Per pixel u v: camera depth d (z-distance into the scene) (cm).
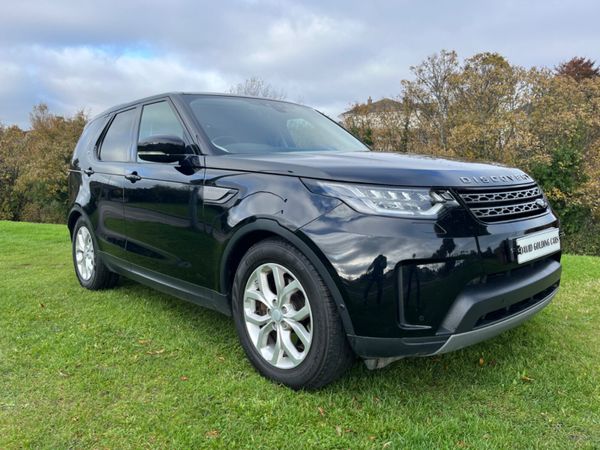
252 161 265
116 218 379
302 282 235
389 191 218
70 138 2895
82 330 336
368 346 218
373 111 2291
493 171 259
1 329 339
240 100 371
